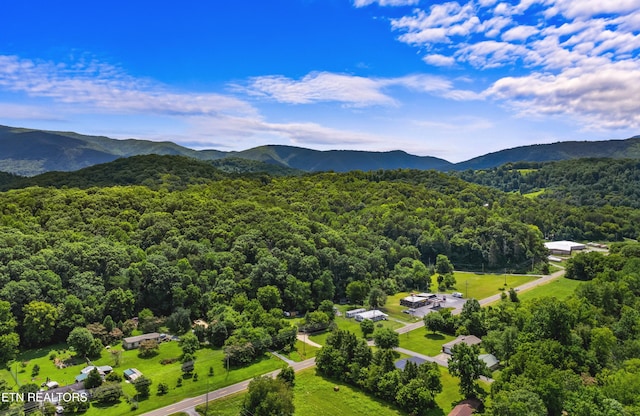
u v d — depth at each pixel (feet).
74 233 426.92
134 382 270.05
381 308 453.58
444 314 388.57
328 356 296.30
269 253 458.09
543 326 293.23
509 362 266.57
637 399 209.67
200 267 432.66
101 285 375.45
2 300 321.11
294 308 432.66
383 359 276.62
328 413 246.88
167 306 393.50
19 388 247.50
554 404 217.97
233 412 245.65
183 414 243.19
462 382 256.73
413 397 245.86
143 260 408.05
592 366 268.62
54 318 330.34
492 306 440.86
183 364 299.79
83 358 310.86
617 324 315.78
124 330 353.10
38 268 355.77
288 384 270.26
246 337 329.93
